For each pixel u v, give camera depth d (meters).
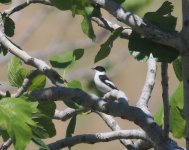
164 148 6.59
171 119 7.96
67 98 6.78
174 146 6.83
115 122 7.91
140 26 6.14
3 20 7.76
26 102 6.10
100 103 6.79
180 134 7.97
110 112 6.78
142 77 29.77
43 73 7.39
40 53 20.86
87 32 6.28
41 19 20.88
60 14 22.58
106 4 6.29
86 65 21.52
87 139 7.20
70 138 7.22
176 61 7.95
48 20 29.97
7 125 5.98
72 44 21.12
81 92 6.80
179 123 7.94
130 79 29.75
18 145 5.96
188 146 6.27
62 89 6.79
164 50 6.37
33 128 6.29
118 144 24.94
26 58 7.37
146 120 6.68
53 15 29.30
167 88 6.56
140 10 8.96
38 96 6.79
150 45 6.39
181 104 7.91
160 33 6.12
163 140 6.61
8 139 6.88
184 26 6.14
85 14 6.25
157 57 6.37
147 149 7.72
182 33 6.13
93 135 7.25
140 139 7.48
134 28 6.18
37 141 6.27
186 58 6.14
